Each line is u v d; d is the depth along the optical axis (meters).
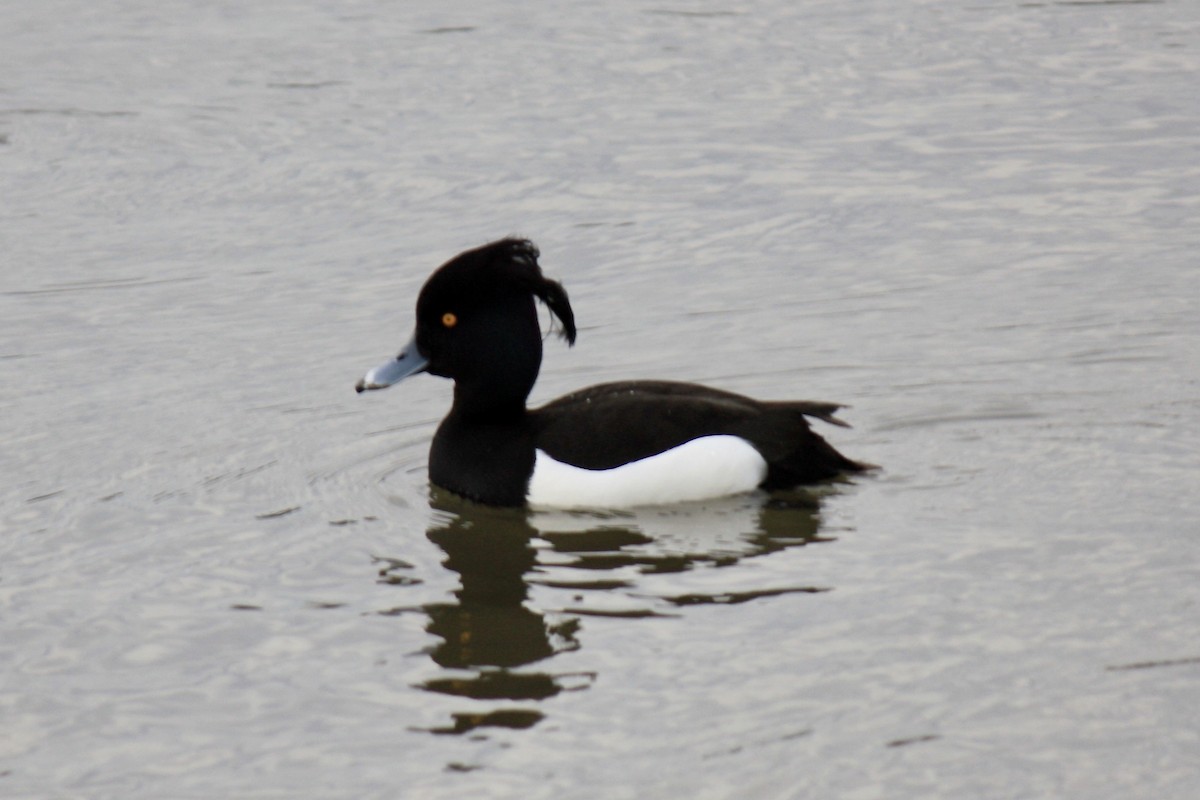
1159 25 21.58
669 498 11.09
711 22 22.06
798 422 11.35
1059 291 14.70
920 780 7.43
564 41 21.39
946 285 14.99
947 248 15.76
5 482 11.66
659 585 9.70
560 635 9.05
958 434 12.12
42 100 19.69
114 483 11.64
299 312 14.79
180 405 13.05
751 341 14.08
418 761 7.80
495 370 11.40
